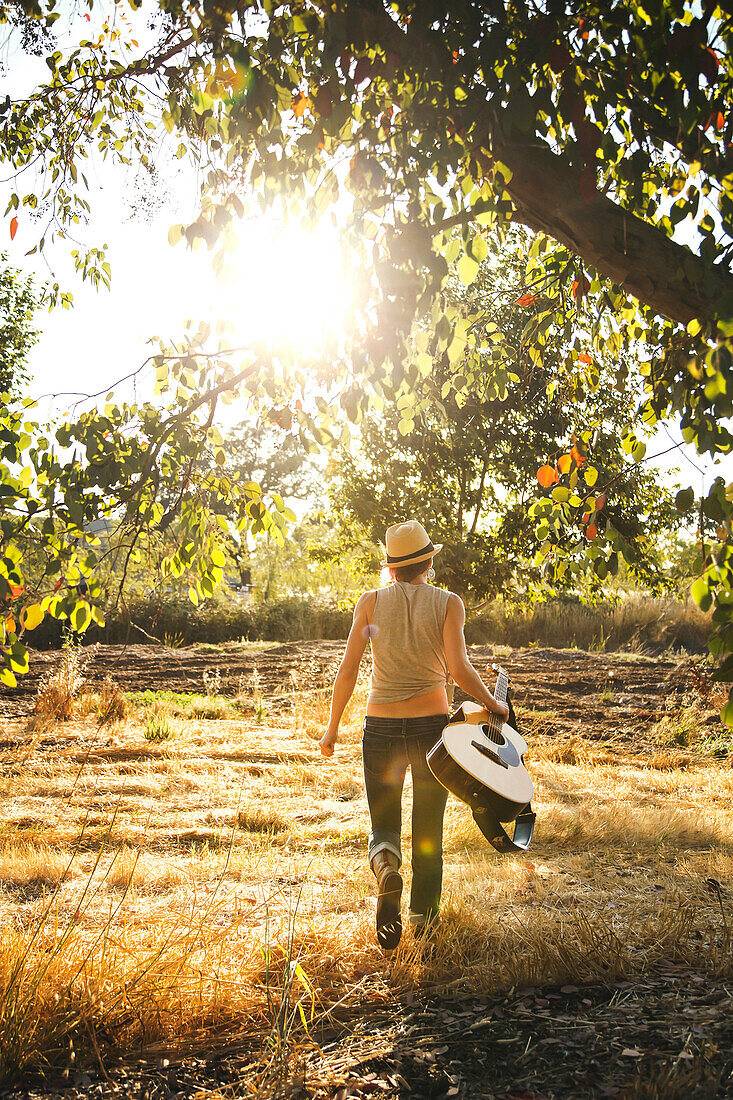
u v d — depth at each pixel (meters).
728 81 2.70
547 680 12.44
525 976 2.89
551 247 4.41
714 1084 2.11
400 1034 2.57
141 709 10.19
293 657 14.59
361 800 6.30
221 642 17.86
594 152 2.43
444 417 3.60
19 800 6.00
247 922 3.44
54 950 2.75
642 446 3.48
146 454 2.97
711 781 7.10
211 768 7.29
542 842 4.85
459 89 2.65
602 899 3.69
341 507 9.11
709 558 2.46
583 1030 2.53
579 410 5.76
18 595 2.69
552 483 3.86
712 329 2.58
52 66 3.82
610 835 4.94
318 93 2.52
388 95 2.74
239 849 4.80
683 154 2.71
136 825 5.34
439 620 3.19
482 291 5.84
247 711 10.50
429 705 3.19
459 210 2.91
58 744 8.27
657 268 2.68
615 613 17.27
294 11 2.61
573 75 2.52
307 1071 2.35
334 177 2.88
